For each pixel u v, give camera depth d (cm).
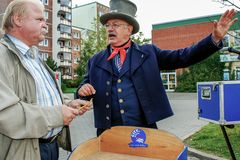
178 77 3741
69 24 6097
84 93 249
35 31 227
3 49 208
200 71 3500
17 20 223
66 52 6059
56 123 196
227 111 362
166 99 257
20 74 208
